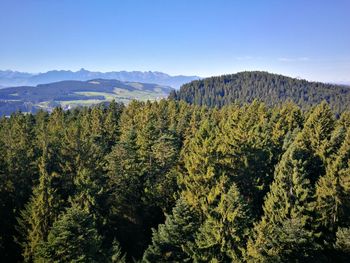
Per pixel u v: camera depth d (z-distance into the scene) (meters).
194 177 37.72
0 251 37.12
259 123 64.50
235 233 31.20
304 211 34.97
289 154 36.47
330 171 38.72
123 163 47.31
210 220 31.81
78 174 39.00
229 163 43.12
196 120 77.38
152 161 49.91
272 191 35.91
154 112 85.44
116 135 76.88
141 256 41.12
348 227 37.28
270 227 30.09
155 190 46.91
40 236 32.19
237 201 31.70
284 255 30.25
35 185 41.22
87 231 26.31
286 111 78.69
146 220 46.19
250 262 29.33
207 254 31.83
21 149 48.75
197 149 40.72
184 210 33.12
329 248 35.88
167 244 33.12
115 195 45.50
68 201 36.06
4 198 41.00
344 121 68.19
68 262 25.59
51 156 46.03
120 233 43.41
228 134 51.25
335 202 37.56
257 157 47.28
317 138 52.53
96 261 27.52
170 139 61.75
